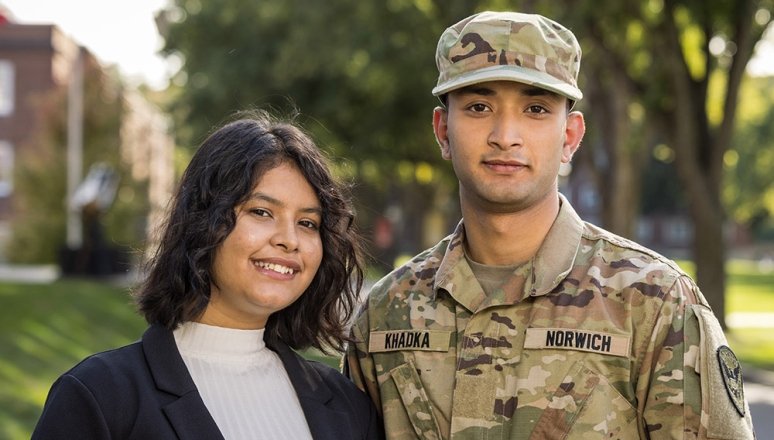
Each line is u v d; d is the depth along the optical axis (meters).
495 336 3.14
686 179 15.97
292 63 21.30
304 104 24.25
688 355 2.95
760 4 15.52
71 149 28.72
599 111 18.53
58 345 12.43
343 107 23.95
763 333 18.89
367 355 3.38
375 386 3.38
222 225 2.96
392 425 3.26
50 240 29.94
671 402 2.94
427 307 3.29
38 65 38.97
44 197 30.03
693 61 17.67
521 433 3.03
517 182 3.03
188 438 2.83
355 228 3.31
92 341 13.59
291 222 3.05
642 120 18.70
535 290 3.11
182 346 3.06
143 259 3.16
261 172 3.01
